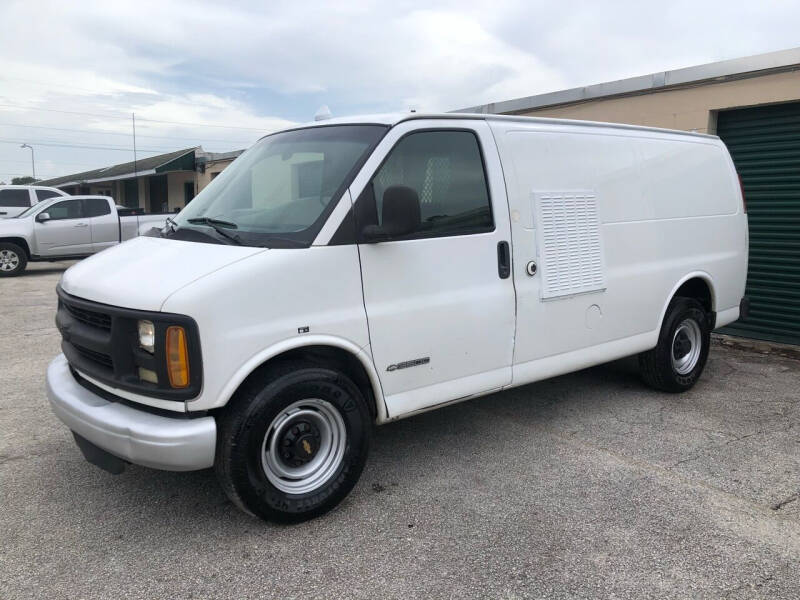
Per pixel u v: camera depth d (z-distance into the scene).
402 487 3.81
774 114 7.38
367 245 3.44
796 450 4.39
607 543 3.19
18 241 14.77
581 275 4.54
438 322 3.74
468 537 3.25
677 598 2.76
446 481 3.89
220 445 3.11
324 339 3.29
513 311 4.11
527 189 4.21
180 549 3.13
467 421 4.95
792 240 7.41
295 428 3.31
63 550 3.12
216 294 2.95
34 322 8.98
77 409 3.19
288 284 3.16
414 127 3.73
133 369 3.09
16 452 4.29
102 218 15.59
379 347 3.51
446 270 3.77
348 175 3.46
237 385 3.02
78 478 3.90
